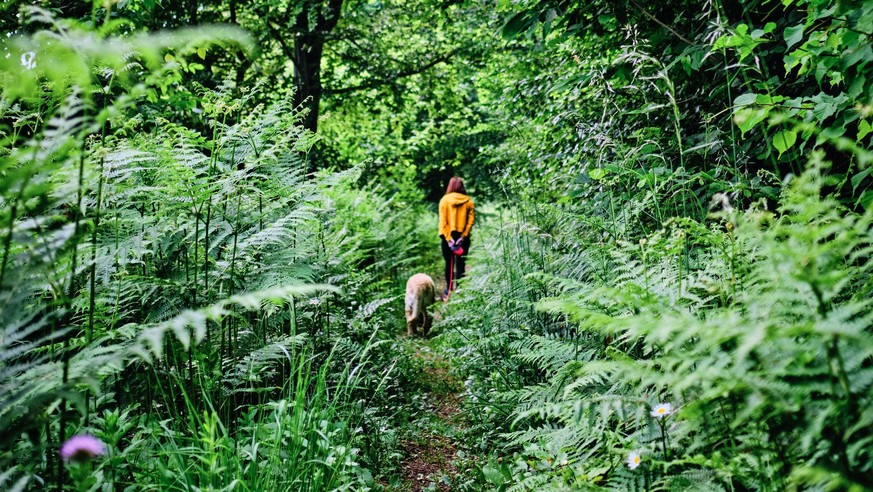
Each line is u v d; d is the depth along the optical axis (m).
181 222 2.94
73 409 2.16
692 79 3.86
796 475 1.25
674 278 2.33
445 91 12.93
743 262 2.06
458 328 4.98
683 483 1.80
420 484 3.05
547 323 3.92
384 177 14.26
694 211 3.12
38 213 2.10
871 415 1.18
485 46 10.16
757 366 1.52
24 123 2.29
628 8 3.82
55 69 1.43
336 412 3.22
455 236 8.25
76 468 1.76
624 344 2.69
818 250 1.32
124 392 2.67
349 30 10.91
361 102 11.95
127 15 4.43
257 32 8.77
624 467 2.05
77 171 1.88
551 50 6.64
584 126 4.21
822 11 2.17
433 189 23.23
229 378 2.83
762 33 2.42
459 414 3.86
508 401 3.44
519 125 6.84
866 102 2.01
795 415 1.46
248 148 3.62
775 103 2.31
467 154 17.62
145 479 2.10
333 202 5.14
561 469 2.27
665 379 1.56
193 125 5.91
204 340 2.93
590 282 3.46
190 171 2.64
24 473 1.77
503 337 3.94
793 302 1.64
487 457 3.21
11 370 1.64
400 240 9.95
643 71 3.81
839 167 2.72
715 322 1.36
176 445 2.36
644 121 3.98
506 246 4.88
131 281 2.61
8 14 2.88
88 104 1.54
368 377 3.71
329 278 4.04
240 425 2.81
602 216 3.78
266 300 2.93
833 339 1.21
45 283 1.88
